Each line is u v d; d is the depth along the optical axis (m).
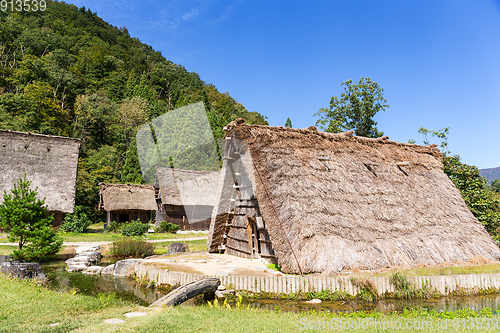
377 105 26.98
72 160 23.33
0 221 10.91
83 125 41.53
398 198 10.89
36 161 21.75
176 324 4.46
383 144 13.32
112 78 52.06
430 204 11.45
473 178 16.62
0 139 21.31
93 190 31.97
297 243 8.02
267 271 8.62
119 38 88.00
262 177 9.07
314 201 8.91
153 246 15.29
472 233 11.24
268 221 8.75
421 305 7.14
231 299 7.19
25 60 44.78
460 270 9.12
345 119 27.34
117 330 4.08
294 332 4.30
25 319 4.56
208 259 10.88
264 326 4.52
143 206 26.89
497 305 7.22
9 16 56.38
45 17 70.75
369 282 7.48
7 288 6.40
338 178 10.23
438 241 10.12
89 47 68.31
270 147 9.71
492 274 8.59
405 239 9.55
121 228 22.48
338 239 8.32
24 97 37.78
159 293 7.87
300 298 7.30
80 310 5.20
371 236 8.98
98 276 9.94
